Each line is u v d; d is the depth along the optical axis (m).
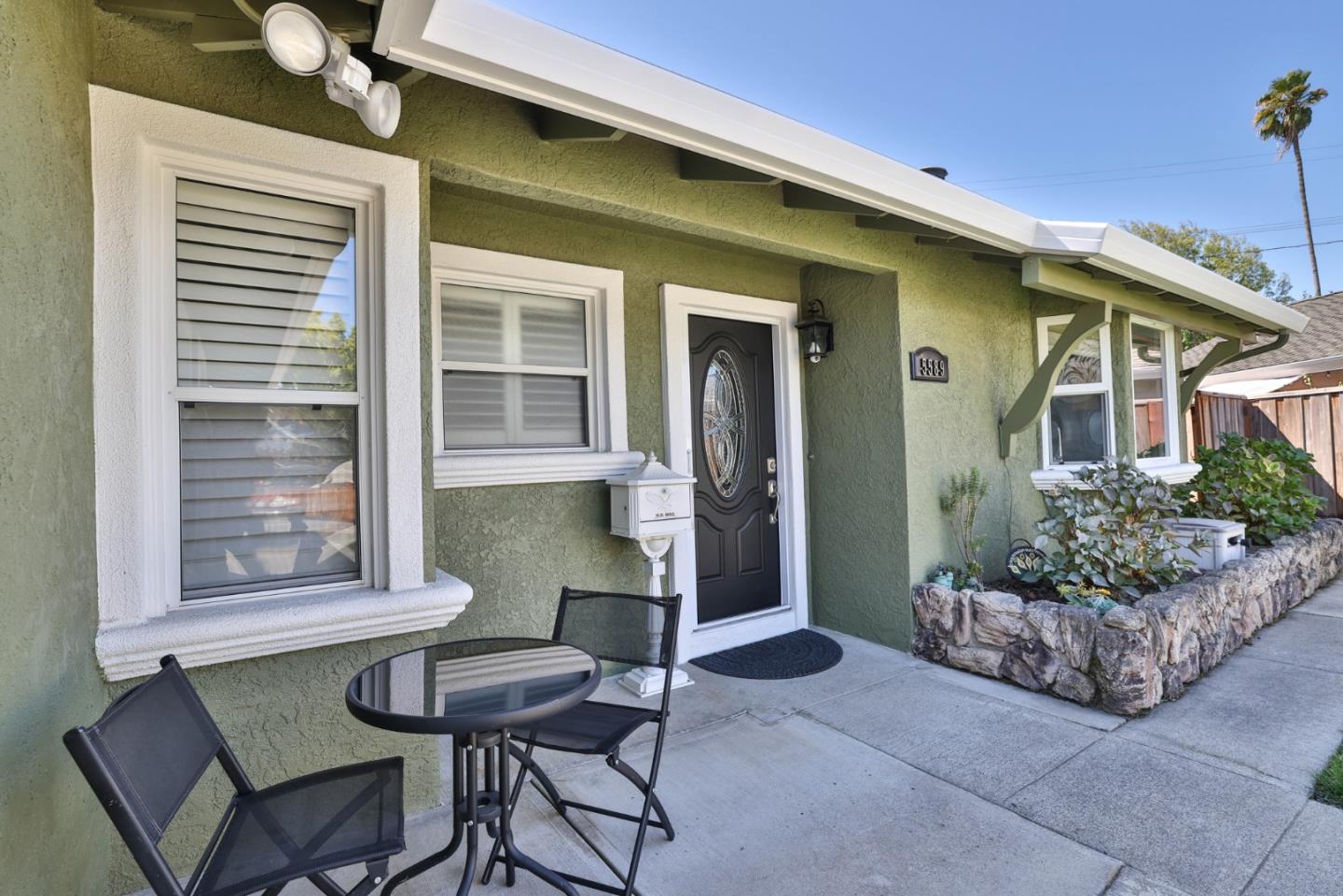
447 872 2.11
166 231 2.08
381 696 1.72
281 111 2.16
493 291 3.47
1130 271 3.84
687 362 4.10
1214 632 3.85
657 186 3.00
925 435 4.18
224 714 2.08
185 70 2.01
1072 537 4.09
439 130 2.46
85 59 1.83
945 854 2.16
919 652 4.03
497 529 3.39
